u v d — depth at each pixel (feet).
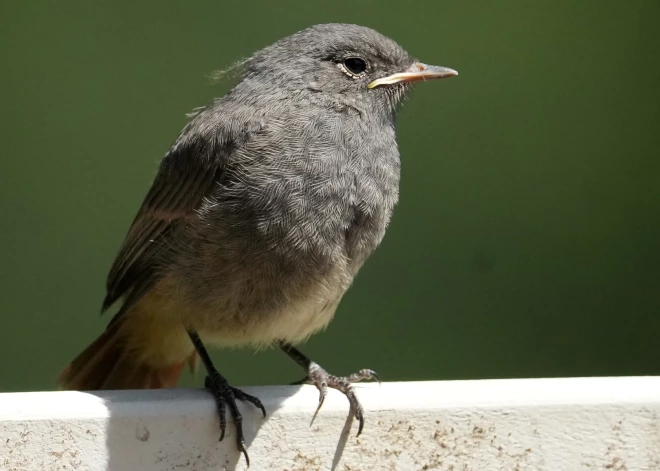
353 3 38.09
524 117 39.11
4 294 37.60
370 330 38.88
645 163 39.04
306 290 25.79
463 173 39.19
